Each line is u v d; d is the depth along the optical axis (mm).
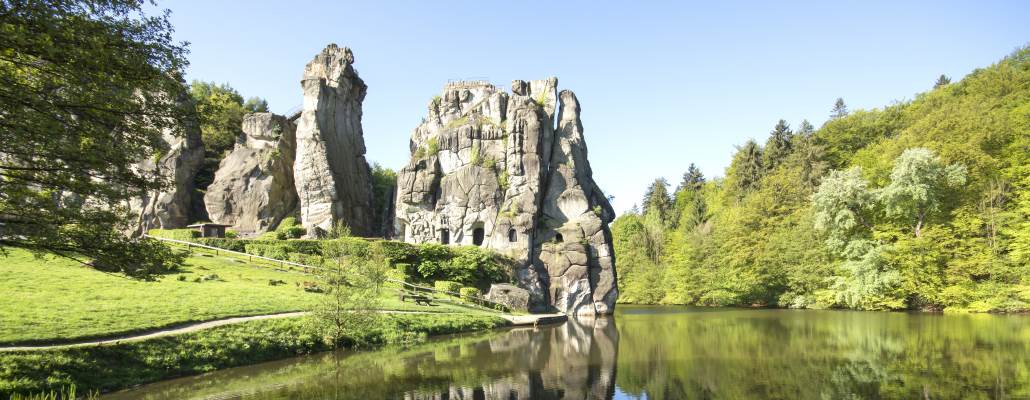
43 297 29625
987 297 50969
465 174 70250
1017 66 81312
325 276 31156
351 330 31844
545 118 73812
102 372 20984
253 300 35594
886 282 53281
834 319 48031
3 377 18109
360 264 32219
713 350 30953
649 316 57906
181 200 70812
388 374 24172
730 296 76938
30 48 14305
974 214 53438
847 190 58812
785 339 35125
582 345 33656
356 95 79438
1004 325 39594
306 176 70250
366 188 78875
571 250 64312
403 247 59969
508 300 55469
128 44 16484
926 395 19516
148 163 69938
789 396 19812
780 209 76250
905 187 53844
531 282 62312
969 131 57031
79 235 17047
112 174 17484
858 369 24531
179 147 72125
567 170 71000
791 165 87688
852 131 92125
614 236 124938
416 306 44844
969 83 83250
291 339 30156
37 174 16469
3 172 16438
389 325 36531
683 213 122312
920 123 64062
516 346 33219
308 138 70938
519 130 69625
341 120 75875
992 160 53875
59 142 15484
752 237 75500
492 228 67688
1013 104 66000
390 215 77875
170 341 25016
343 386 21688
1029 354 27312
